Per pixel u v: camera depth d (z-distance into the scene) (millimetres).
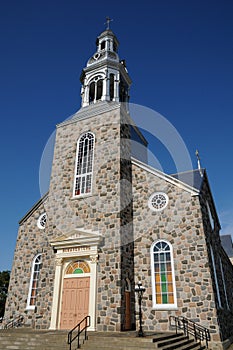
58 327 14820
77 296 15227
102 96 23000
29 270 19266
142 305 15328
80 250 15969
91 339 11336
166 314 14633
